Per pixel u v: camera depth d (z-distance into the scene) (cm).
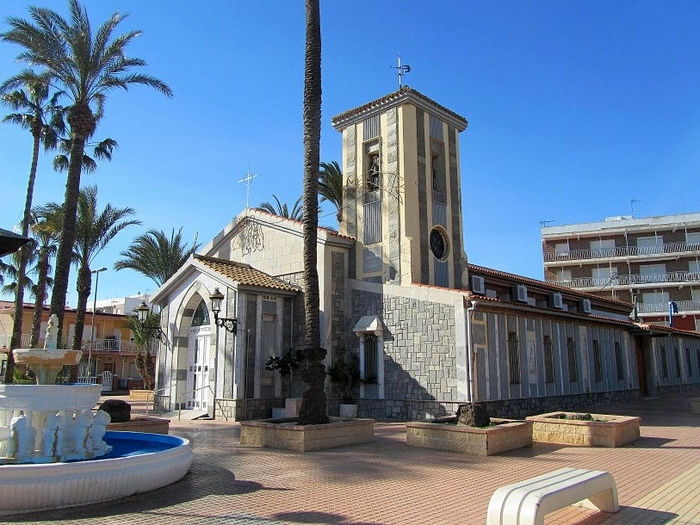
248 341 1873
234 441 1345
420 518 659
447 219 2186
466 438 1160
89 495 714
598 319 2500
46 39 1877
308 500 748
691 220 5828
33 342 3123
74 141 1891
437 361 1753
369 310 1975
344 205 2188
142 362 3544
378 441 1345
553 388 2109
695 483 868
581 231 6266
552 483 604
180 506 714
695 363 3962
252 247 2264
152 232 3434
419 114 2139
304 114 1408
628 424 1320
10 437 826
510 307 1844
